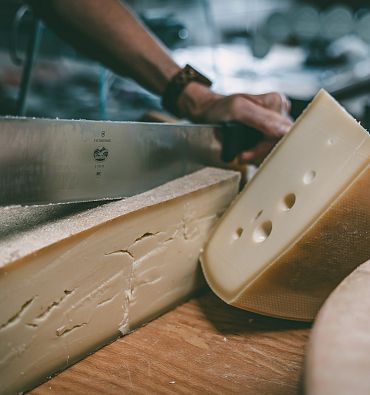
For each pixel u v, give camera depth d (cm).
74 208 73
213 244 86
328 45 229
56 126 69
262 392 63
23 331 60
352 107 171
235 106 105
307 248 68
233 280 76
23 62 156
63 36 125
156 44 124
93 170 75
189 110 120
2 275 56
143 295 76
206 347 72
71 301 65
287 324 79
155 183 86
